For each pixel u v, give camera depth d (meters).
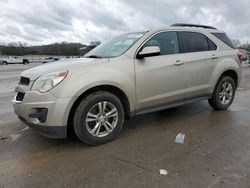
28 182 2.98
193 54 5.12
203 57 5.25
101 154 3.68
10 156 3.65
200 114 5.64
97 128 3.96
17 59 55.84
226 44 5.86
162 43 4.75
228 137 4.23
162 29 4.81
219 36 5.79
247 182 2.88
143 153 3.68
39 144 4.07
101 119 3.99
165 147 3.88
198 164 3.32
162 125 4.93
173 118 5.37
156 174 3.09
